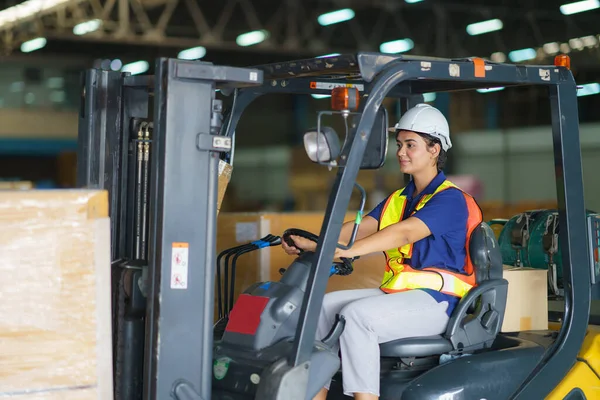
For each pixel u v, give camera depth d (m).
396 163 18.02
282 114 20.92
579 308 2.96
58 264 2.12
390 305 2.77
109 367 2.17
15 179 17.48
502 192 17.83
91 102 2.87
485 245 2.95
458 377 2.68
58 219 2.12
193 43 16.89
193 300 2.33
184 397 2.31
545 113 20.69
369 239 2.80
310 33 17.50
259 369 2.39
